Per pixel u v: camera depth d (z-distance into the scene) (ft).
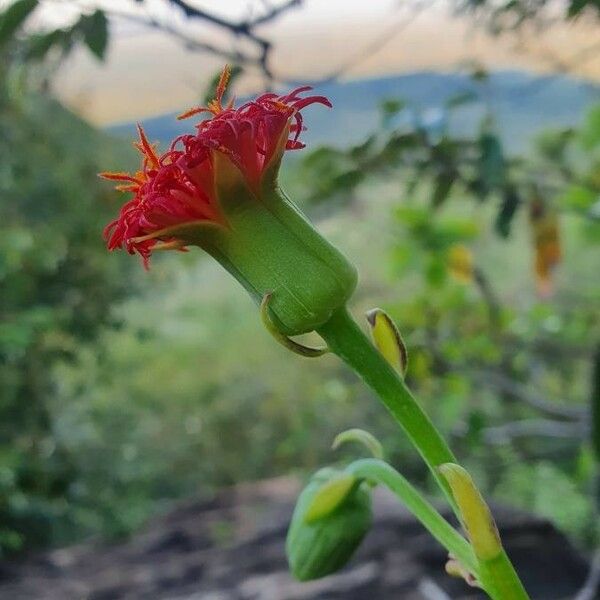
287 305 0.47
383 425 2.48
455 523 1.64
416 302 1.50
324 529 0.60
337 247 0.47
